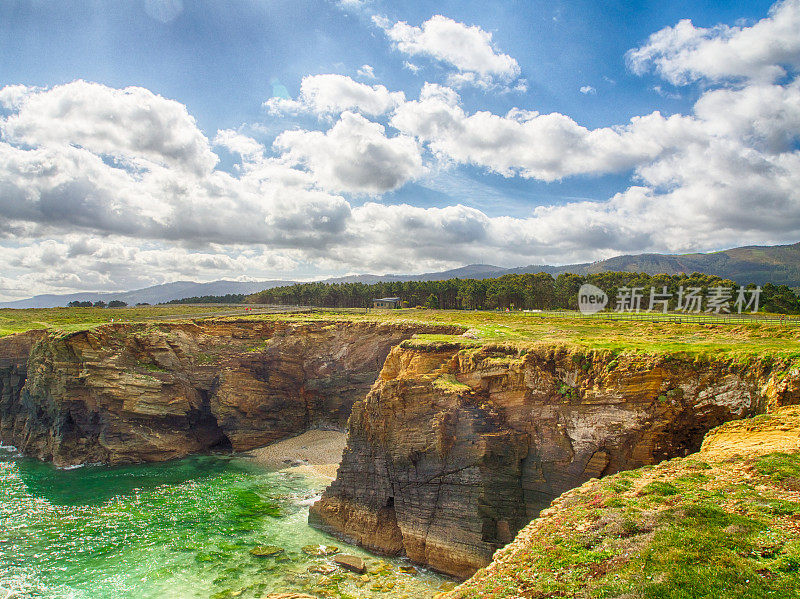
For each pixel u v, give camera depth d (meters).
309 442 90.00
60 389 82.12
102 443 81.38
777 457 24.00
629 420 43.28
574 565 19.06
